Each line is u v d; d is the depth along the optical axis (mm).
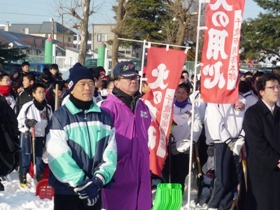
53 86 9930
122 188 5176
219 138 6938
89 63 26641
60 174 4301
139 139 5262
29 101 9242
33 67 23516
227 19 6418
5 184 8602
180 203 6418
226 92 6457
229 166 7004
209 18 6430
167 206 6371
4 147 5676
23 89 9945
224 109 7016
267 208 5652
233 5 6398
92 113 4531
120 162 5129
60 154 4301
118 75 5305
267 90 5707
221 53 6445
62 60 27484
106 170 4359
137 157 5223
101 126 4520
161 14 35219
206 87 6488
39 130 8602
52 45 29016
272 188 5668
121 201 5184
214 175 7215
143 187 5238
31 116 8555
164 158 6773
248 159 5785
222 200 7094
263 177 5676
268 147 5602
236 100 6477
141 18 35250
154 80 6938
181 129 7496
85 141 4434
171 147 7520
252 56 36250
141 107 5414
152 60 6941
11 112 5727
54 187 4449
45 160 8062
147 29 35188
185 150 7430
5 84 9672
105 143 4523
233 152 6961
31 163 8711
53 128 4410
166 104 6895
